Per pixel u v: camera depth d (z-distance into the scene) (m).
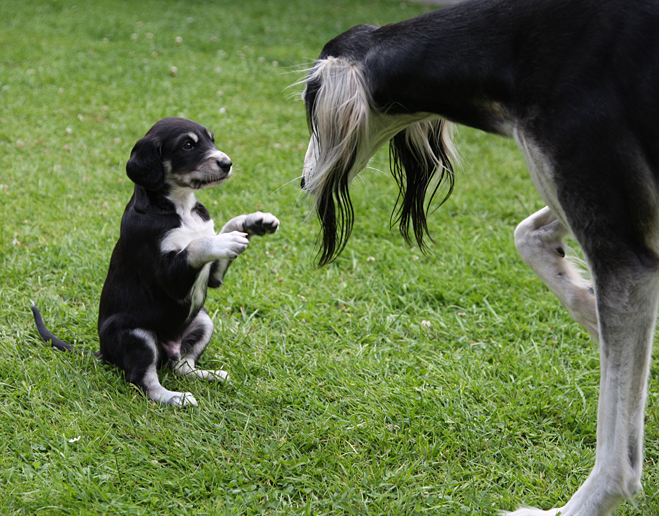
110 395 3.04
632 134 2.00
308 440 2.83
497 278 4.50
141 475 2.59
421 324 3.88
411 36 2.41
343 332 3.82
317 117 2.52
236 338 3.66
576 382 3.36
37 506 2.44
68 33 10.91
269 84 9.39
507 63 2.22
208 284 3.33
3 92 7.94
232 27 12.38
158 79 9.05
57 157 6.27
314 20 13.39
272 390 3.20
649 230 2.05
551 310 4.09
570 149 2.04
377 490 2.58
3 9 11.84
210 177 3.06
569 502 2.27
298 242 4.91
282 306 4.02
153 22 12.13
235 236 2.84
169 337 3.22
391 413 3.04
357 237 5.11
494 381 3.31
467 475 2.69
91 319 3.76
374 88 2.47
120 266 3.12
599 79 2.01
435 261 4.73
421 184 2.99
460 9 2.37
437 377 3.35
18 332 3.53
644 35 1.99
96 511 2.41
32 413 2.93
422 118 2.59
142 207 3.06
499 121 2.32
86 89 8.38
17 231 4.74
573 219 2.09
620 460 2.14
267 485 2.60
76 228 4.83
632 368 2.09
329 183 2.60
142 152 3.02
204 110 8.00
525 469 2.72
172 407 3.03
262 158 6.67
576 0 2.10
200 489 2.54
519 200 5.76
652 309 2.07
